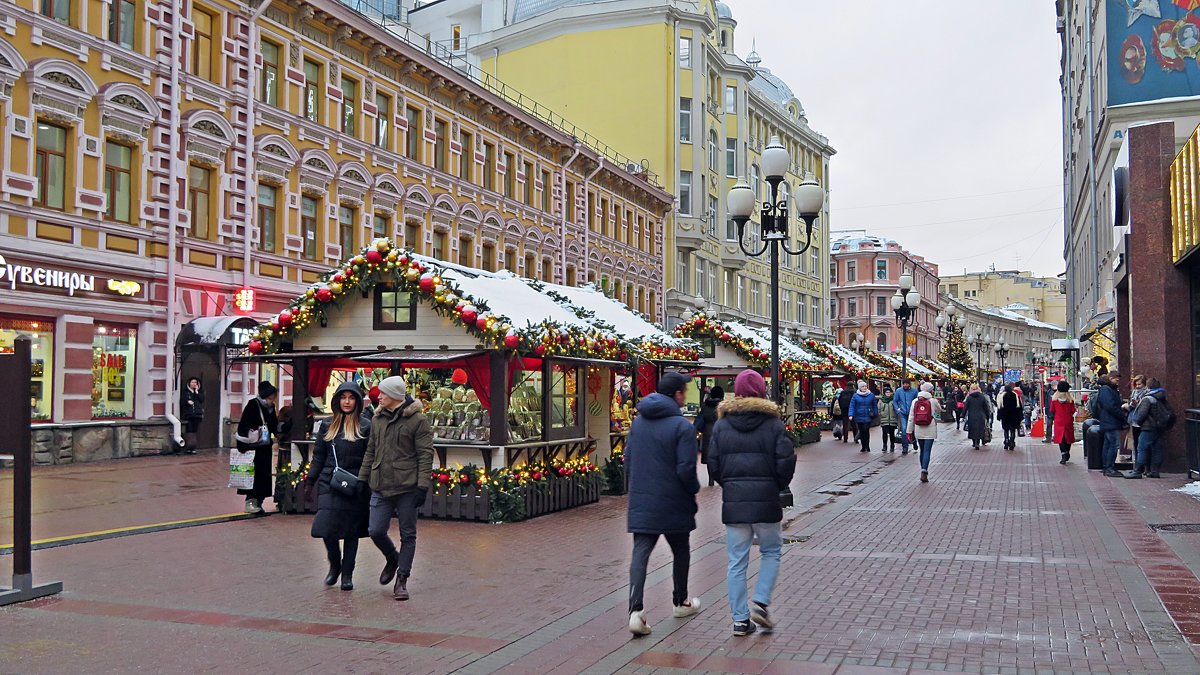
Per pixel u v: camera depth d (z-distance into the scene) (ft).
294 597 28.37
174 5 77.71
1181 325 61.36
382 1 194.29
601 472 54.13
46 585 28.27
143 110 75.41
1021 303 535.19
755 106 210.18
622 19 171.94
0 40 64.13
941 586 29.84
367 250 45.91
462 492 44.16
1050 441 107.14
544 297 55.06
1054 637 23.72
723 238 193.26
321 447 29.58
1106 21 115.24
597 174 149.38
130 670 21.21
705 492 56.49
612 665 21.77
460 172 116.47
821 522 44.09
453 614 26.53
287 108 89.45
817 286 254.27
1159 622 24.99
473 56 186.29
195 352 80.12
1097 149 130.72
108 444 71.82
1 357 27.91
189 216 79.56
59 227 68.64
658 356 59.41
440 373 48.37
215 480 58.90
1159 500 49.65
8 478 56.95
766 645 23.36
